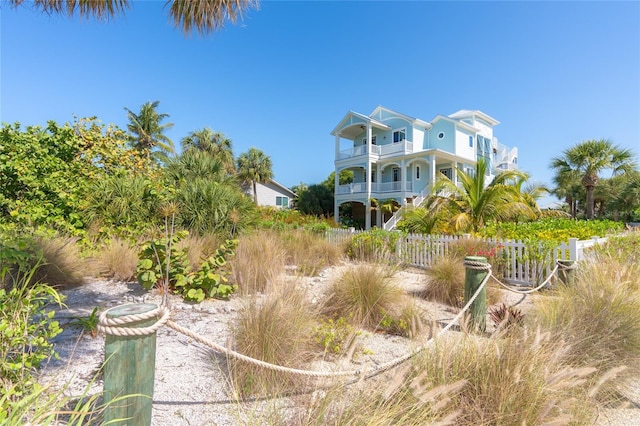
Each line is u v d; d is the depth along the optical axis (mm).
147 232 6711
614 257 5383
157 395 2117
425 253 7629
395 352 2934
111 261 5254
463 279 4586
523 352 1876
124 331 1342
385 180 27297
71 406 1866
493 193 9344
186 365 2527
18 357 1927
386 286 3871
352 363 2635
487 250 6414
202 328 3295
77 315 3484
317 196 34750
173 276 4465
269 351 2289
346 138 29141
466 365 1964
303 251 7574
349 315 3494
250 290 3887
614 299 2752
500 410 1690
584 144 19578
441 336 2369
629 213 25859
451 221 9359
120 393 1350
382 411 1539
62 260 4633
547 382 1726
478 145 28359
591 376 2203
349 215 32156
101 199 6930
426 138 26062
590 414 1836
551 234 6875
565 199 30516
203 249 6133
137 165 9359
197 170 10273
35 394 1456
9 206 5781
